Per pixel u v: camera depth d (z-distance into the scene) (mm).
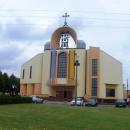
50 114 26984
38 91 91812
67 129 18844
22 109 32562
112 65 90250
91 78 88062
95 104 62000
